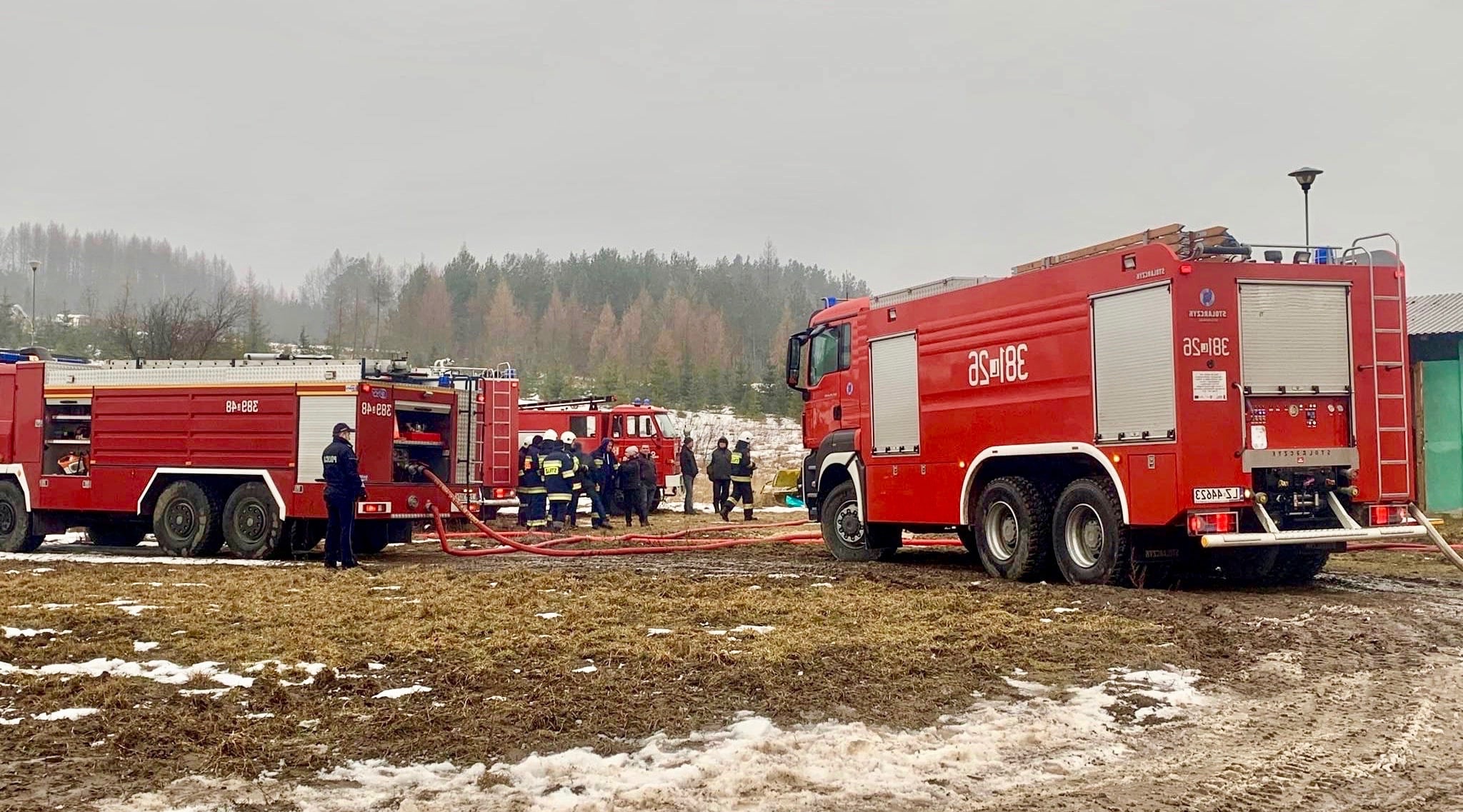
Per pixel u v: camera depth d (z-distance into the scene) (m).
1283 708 6.91
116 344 39.88
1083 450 11.56
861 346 14.88
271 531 15.90
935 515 13.59
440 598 11.22
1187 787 5.48
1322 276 11.11
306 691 7.34
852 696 7.10
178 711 6.79
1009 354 12.53
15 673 7.80
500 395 21.38
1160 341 10.80
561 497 21.86
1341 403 11.13
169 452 16.75
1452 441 20.69
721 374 71.19
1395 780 5.59
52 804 5.22
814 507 16.19
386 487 15.77
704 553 16.66
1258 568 12.07
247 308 55.62
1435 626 9.30
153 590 12.02
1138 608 10.09
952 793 5.41
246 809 5.16
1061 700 7.07
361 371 15.71
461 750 6.02
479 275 119.19
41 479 17.78
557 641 8.75
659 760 5.89
